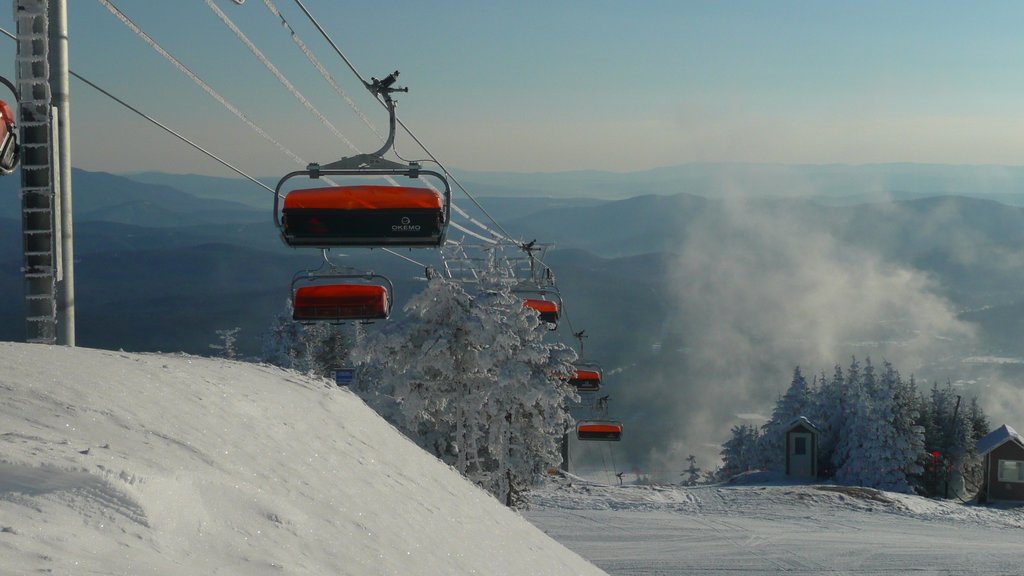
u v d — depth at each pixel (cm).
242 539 278
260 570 259
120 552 224
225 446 375
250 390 503
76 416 332
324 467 427
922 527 3428
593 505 4012
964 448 7100
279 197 1090
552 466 3328
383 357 2877
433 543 407
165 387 427
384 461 516
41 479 242
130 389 398
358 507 391
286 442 434
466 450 3039
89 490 246
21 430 298
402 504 443
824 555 2506
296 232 1091
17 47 845
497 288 2953
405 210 1086
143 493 259
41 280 848
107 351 509
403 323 2900
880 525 3459
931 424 7119
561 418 3164
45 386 358
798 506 4088
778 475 6788
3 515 217
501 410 3041
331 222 1085
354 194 1084
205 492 296
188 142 1266
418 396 2908
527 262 2970
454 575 378
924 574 2216
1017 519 3975
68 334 861
